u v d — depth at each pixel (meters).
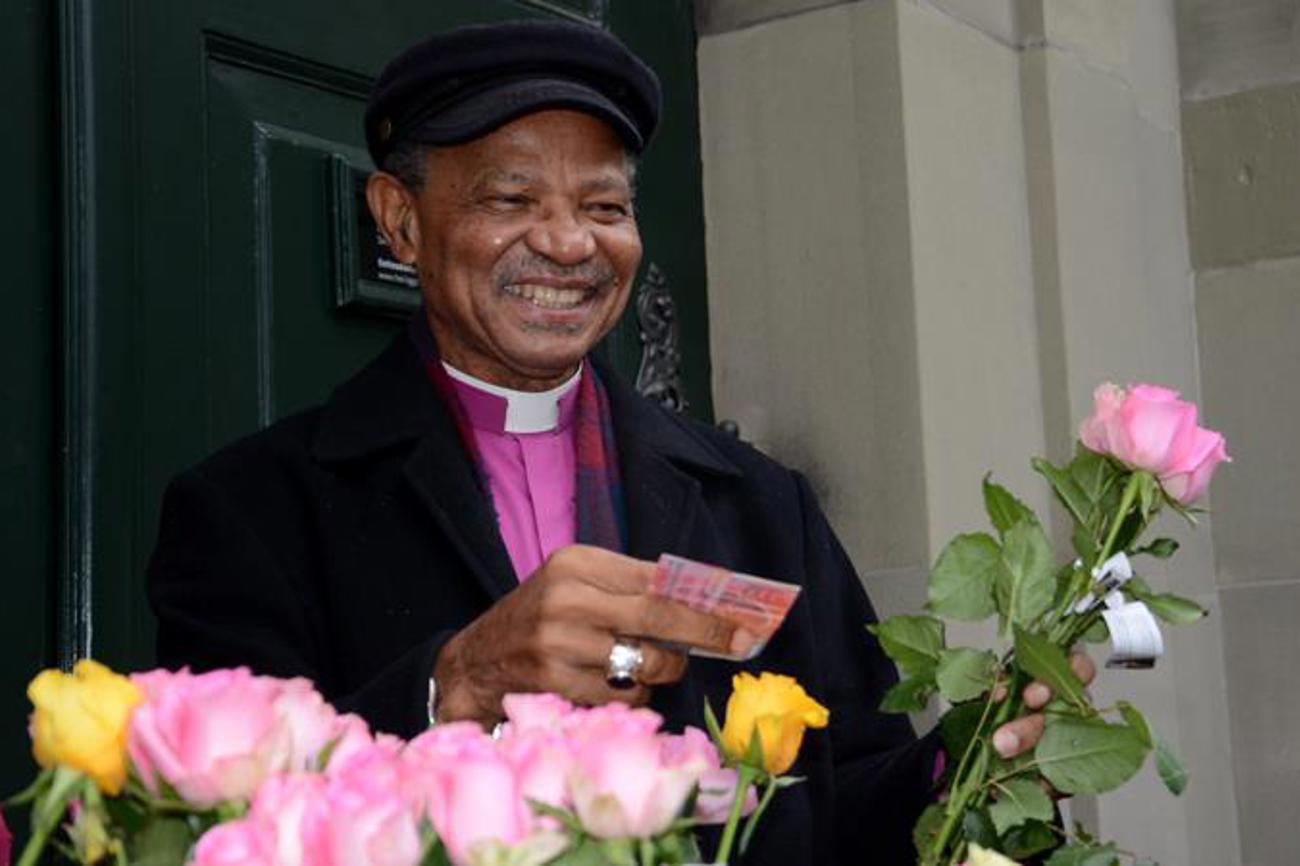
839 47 3.72
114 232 2.65
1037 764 1.75
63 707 1.11
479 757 1.09
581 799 1.11
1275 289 4.46
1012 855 1.84
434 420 2.21
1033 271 3.96
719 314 3.80
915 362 3.61
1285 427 4.44
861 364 3.66
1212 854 4.31
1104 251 4.07
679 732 2.10
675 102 3.77
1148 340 4.23
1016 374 3.87
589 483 2.24
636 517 2.22
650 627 1.69
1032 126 3.98
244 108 2.89
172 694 1.11
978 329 3.77
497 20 3.34
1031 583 1.80
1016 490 3.82
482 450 2.25
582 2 3.57
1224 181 4.52
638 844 1.14
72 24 2.63
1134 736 1.73
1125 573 1.81
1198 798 4.28
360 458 2.18
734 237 3.80
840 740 2.29
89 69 2.64
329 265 2.98
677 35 3.80
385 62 3.11
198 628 2.05
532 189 2.12
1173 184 4.52
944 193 3.72
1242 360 4.49
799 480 2.44
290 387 2.90
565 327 2.15
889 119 3.66
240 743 1.11
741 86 3.81
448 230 2.15
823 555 2.38
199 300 2.77
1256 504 4.46
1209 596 4.44
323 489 2.17
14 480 2.55
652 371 3.63
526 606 1.75
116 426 2.63
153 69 2.74
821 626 2.32
